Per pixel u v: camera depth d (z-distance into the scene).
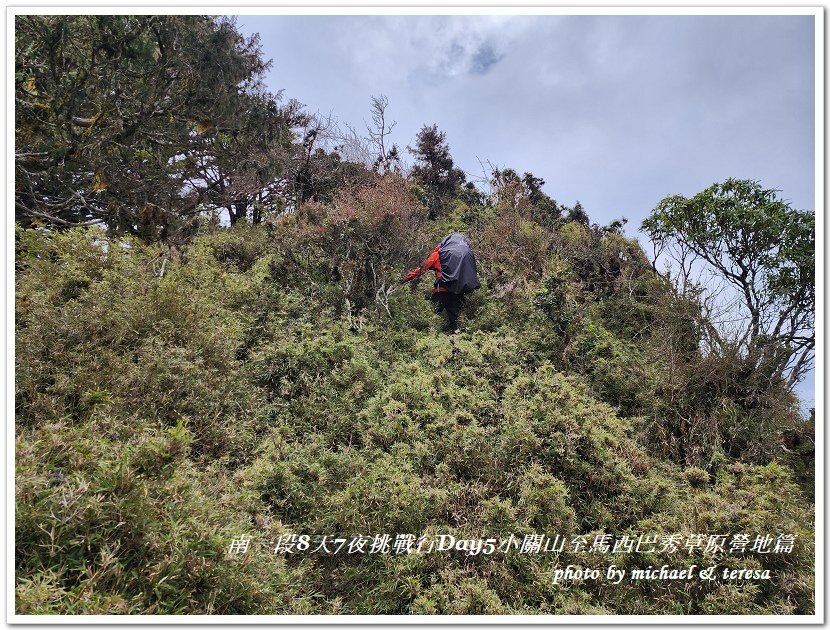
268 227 7.44
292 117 9.20
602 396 5.11
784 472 3.77
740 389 4.82
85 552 1.92
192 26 5.96
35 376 2.89
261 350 4.46
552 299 6.13
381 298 6.57
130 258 4.44
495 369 4.88
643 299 6.71
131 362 3.25
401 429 3.66
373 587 2.73
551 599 2.78
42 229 5.02
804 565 2.95
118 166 5.96
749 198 5.29
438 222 9.88
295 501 3.00
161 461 2.19
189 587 2.04
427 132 11.98
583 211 11.06
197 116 6.57
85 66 5.53
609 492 3.46
